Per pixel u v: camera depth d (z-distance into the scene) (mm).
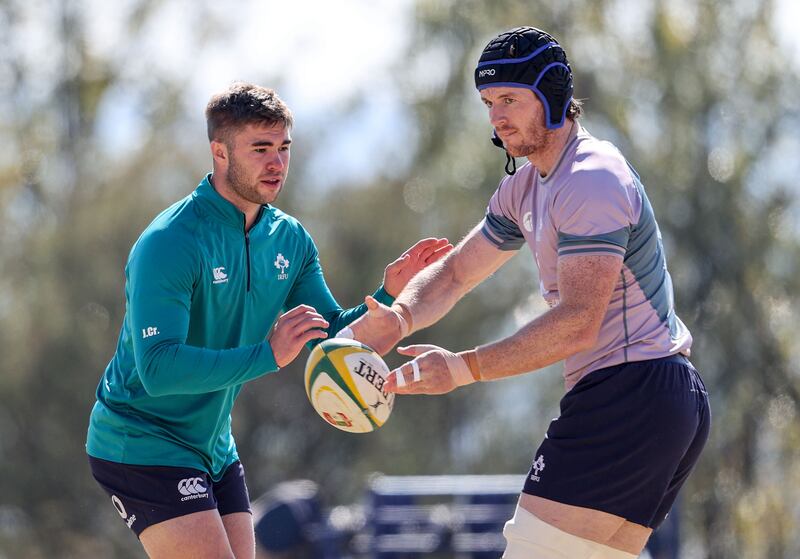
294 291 20812
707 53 82250
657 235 17422
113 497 19125
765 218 80375
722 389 79875
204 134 98688
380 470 89250
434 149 93688
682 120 81750
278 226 19906
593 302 16484
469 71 91562
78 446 86250
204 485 18828
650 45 82375
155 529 18609
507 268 89500
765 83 81250
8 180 104562
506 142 17359
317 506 42906
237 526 19781
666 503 18016
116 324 88312
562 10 84000
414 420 91062
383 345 19391
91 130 112750
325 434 89875
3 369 85375
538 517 17250
